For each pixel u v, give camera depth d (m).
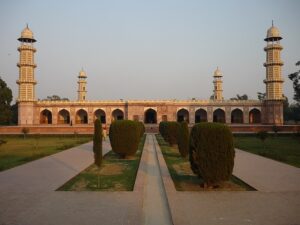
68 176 10.58
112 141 15.25
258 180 9.84
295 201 7.43
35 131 38.75
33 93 47.50
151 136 34.22
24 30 46.34
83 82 57.59
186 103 48.56
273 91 45.44
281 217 6.27
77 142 25.56
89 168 12.40
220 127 8.81
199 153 8.78
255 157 15.62
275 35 44.31
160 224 6.20
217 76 58.22
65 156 16.11
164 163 13.75
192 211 6.68
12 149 19.95
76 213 6.55
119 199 7.63
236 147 21.02
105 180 10.02
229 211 6.68
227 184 9.38
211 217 6.29
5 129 39.03
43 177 10.39
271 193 8.20
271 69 45.25
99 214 6.48
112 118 50.31
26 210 6.75
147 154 17.36
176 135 21.17
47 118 52.16
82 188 8.85
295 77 34.72
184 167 12.70
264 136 21.53
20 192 8.31
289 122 59.75
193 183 9.60
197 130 8.88
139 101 48.47
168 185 9.18
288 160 14.45
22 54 46.53
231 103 48.22
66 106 49.62
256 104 47.41
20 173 11.12
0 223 5.96
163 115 48.41
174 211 6.68
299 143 23.83
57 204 7.21
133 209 6.82
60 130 38.91
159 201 7.80
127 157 15.70
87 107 49.88
